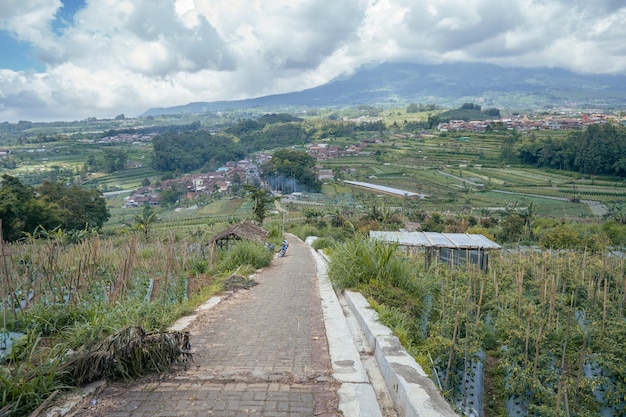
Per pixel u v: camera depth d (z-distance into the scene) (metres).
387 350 4.36
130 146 155.25
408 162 118.81
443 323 8.75
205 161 138.12
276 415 3.30
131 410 3.39
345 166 119.19
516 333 10.02
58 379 3.71
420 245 17.50
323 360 4.55
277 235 39.97
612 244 34.31
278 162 98.69
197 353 4.80
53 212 40.78
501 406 8.91
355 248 8.52
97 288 8.56
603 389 9.20
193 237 30.31
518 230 40.09
